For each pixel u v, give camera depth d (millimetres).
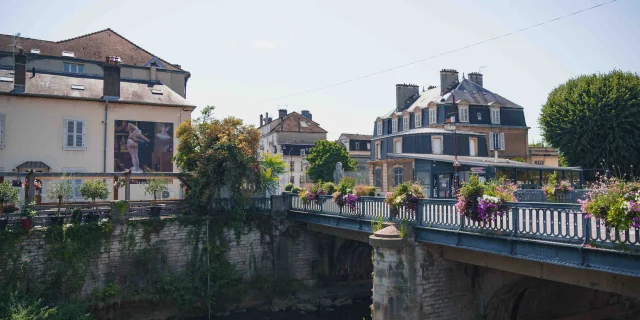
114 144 23266
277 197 22188
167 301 18656
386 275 13438
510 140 39750
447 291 13836
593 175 29312
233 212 21156
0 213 17000
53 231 16953
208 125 22250
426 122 39438
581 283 9969
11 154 21328
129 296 18125
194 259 19984
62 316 15180
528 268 11094
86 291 17453
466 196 11562
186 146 22328
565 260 9367
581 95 30562
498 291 13688
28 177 17547
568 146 30531
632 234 9859
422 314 13344
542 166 24438
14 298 15562
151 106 24203
